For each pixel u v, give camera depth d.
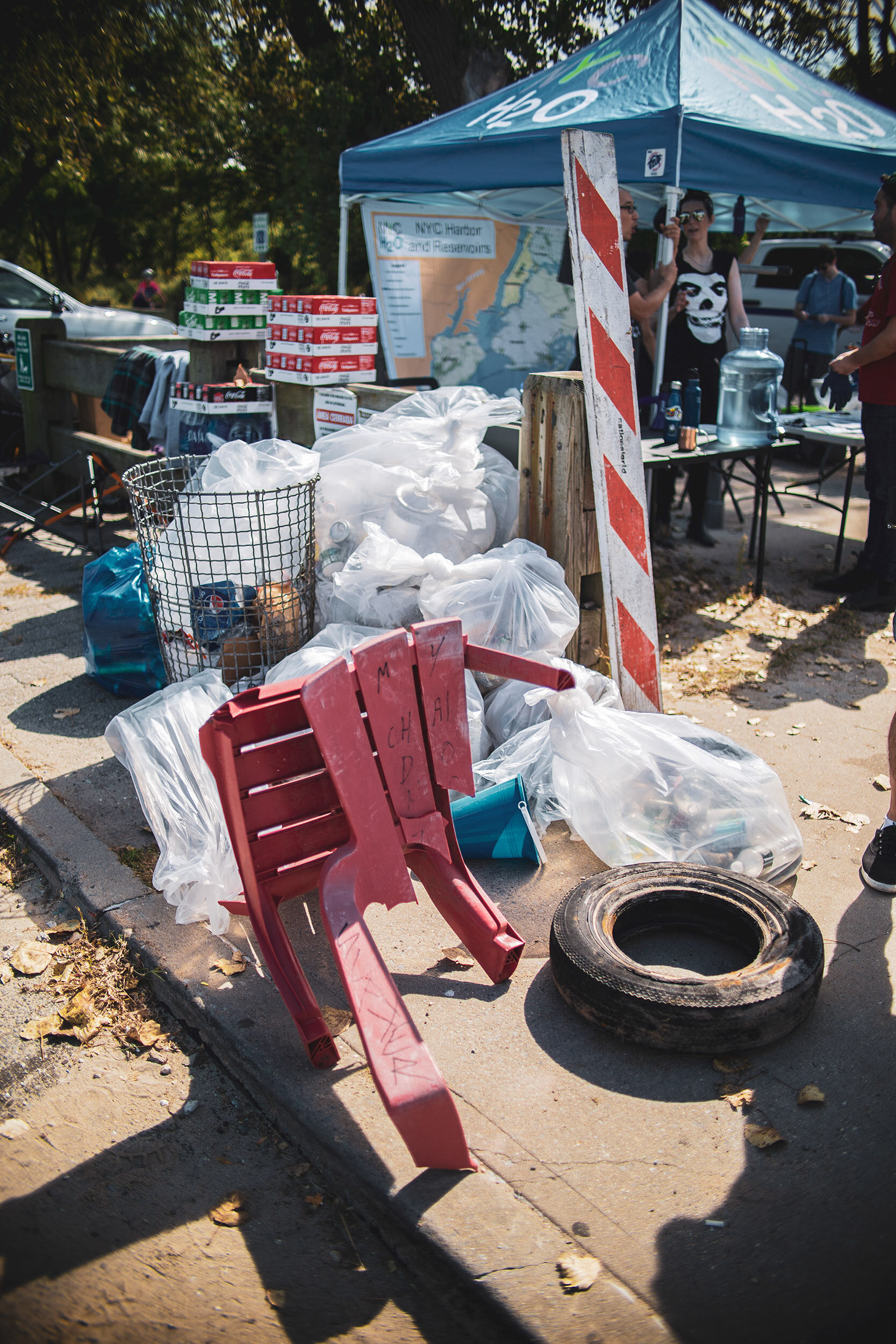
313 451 4.52
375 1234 2.08
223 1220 2.11
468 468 4.30
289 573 4.14
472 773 2.70
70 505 7.81
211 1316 1.89
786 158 5.55
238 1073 2.50
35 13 16.56
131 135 23.19
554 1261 1.91
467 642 2.63
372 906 3.11
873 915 3.05
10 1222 2.09
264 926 2.48
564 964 2.60
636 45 5.93
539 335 9.25
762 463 5.91
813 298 10.55
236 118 21.84
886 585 5.86
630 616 4.03
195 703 3.41
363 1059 2.43
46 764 3.92
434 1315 1.90
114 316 13.07
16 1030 2.67
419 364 8.45
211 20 17.30
